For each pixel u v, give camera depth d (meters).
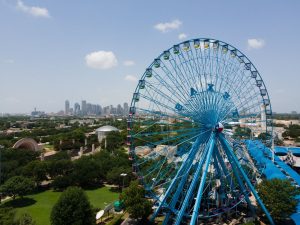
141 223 71.56
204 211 70.94
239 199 73.44
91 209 65.88
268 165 88.94
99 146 198.00
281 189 68.44
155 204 78.75
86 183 104.38
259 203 66.88
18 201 88.25
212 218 70.75
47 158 143.25
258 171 76.06
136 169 66.25
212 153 67.50
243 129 75.62
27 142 155.75
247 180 68.00
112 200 89.19
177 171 67.31
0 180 97.69
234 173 69.25
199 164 64.44
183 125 68.31
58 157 138.12
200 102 67.44
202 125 66.88
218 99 68.94
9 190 86.12
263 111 74.06
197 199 61.41
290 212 66.88
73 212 62.16
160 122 68.38
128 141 66.88
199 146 67.00
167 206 65.25
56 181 100.31
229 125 74.19
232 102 70.31
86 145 192.50
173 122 71.75
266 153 97.38
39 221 71.88
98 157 129.75
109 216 76.00
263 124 89.12
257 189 73.81
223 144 68.56
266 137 75.56
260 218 72.62
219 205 71.50
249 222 64.88
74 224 61.09
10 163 115.50
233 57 73.56
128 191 72.44
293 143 196.50
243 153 76.06
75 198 63.62
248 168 76.94
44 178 105.81
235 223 69.00
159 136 94.62
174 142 69.94
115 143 183.12
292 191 68.25
